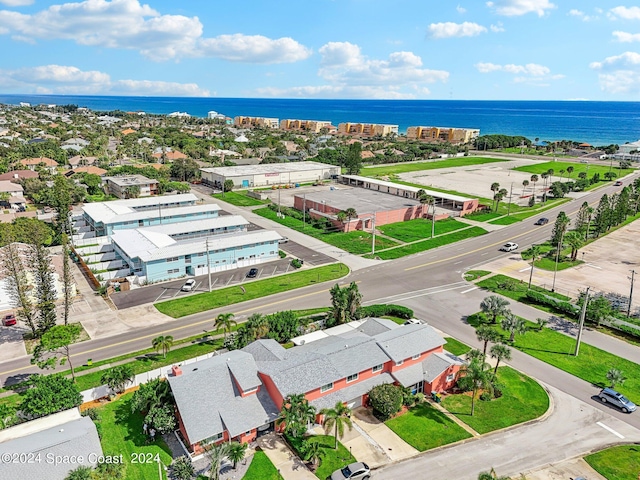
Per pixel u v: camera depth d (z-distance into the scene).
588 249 107.31
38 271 66.81
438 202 146.38
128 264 92.00
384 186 160.00
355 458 43.69
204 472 41.34
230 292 80.81
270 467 42.25
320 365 49.94
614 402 51.81
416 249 105.19
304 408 43.50
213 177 169.88
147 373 55.28
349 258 98.75
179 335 65.88
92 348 62.28
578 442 46.25
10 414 46.72
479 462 43.41
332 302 68.75
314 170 184.50
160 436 45.91
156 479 40.31
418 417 49.94
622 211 124.44
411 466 42.81
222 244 91.88
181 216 117.25
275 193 159.38
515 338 66.69
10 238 91.00
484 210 138.50
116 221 107.19
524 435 47.28
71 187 141.75
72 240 104.31
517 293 82.06
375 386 50.84
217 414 44.56
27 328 68.19
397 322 70.25
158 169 183.25
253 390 47.53
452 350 62.31
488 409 51.44
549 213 138.25
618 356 62.59
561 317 73.75
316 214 126.31
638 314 74.12
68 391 48.06
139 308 74.56
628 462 43.34
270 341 56.53
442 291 82.50
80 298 78.12
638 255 102.88
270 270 91.62
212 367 48.34
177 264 87.25
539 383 56.38
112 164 199.12
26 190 147.50
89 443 40.47
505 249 104.94
